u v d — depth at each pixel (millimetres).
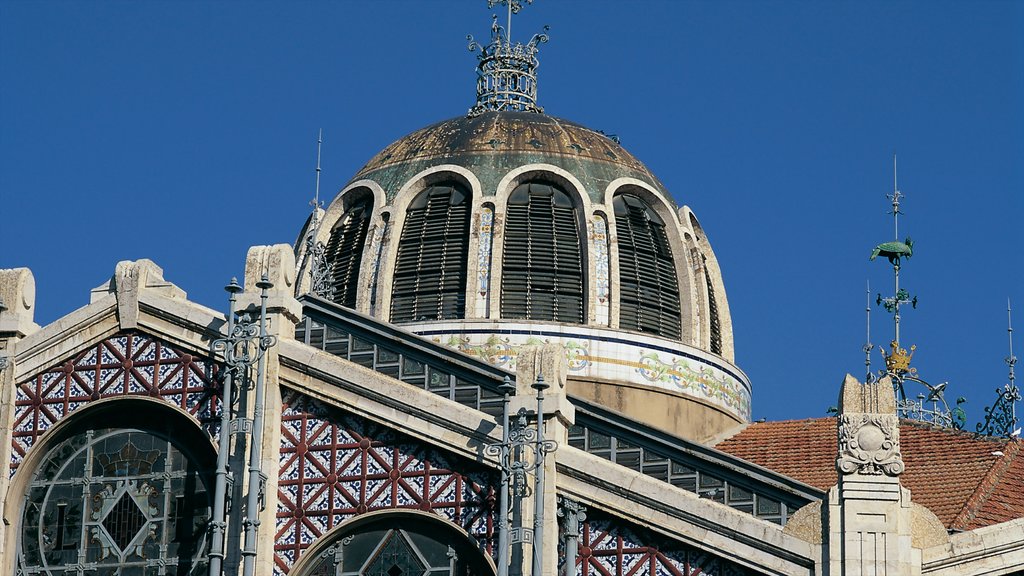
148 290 63000
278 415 60625
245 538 58719
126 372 62531
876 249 77000
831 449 69750
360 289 77375
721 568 56438
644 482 57312
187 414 61531
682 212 80812
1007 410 70375
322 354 60625
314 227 78000
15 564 61688
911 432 70188
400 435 59781
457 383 60625
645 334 75750
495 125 80438
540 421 57750
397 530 59312
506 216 77500
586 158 79312
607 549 57344
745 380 79312
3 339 63406
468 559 58531
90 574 61281
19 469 62188
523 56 86000
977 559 54906
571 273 76875
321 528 59531
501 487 57750
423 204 78875
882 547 54625
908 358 75000
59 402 62750
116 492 61875
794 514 55938
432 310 76562
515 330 74625
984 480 64438
